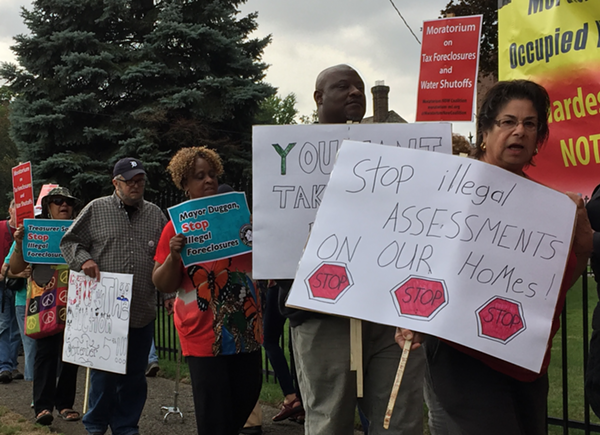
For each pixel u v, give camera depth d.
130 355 4.31
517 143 2.20
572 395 5.02
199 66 21.70
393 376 2.79
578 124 3.79
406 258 2.17
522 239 2.14
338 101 3.12
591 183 3.76
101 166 20.88
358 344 2.65
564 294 2.23
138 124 20.86
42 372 4.91
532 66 4.02
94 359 4.20
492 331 2.06
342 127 2.84
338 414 2.86
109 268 4.30
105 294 4.23
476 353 2.15
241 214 3.50
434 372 2.25
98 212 4.39
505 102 2.23
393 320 2.11
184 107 21.03
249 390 3.53
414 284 2.13
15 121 21.59
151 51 21.48
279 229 2.85
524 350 2.06
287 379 4.84
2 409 5.38
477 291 2.09
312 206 2.84
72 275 4.41
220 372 3.41
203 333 3.41
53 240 4.98
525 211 2.15
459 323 2.06
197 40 21.42
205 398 3.39
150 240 4.43
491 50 12.62
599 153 3.69
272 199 2.86
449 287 2.10
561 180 3.90
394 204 2.24
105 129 20.91
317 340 2.86
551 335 2.19
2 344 6.57
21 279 5.88
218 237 3.46
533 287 2.11
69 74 21.06
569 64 3.81
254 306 3.55
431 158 2.26
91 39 21.56
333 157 2.84
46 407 4.92
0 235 6.63
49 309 4.86
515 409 2.19
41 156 21.58
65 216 5.47
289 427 4.74
